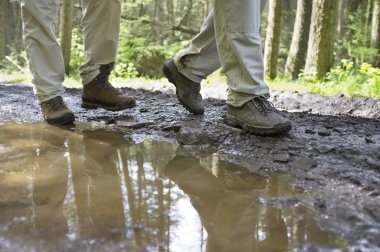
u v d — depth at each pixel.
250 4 2.48
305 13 9.28
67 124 3.31
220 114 3.40
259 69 2.62
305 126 3.00
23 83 7.36
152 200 1.81
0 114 3.73
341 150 2.38
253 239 1.46
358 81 6.09
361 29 11.84
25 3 2.94
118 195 1.86
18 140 2.82
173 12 18.05
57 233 1.49
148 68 14.30
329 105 4.24
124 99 3.47
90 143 2.76
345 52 12.70
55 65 3.18
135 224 1.57
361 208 1.66
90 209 1.71
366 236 1.44
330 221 1.57
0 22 16.72
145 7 17.09
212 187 1.96
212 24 2.93
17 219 1.61
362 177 1.98
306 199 1.78
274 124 2.58
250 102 2.66
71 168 2.25
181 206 1.74
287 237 1.46
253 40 2.54
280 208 1.71
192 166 2.28
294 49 9.45
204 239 1.46
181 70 3.16
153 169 2.24
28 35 3.06
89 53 3.37
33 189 1.94
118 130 3.12
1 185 1.98
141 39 13.96
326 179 1.99
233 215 1.65
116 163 2.34
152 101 4.39
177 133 2.91
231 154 2.47
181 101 3.29
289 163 2.23
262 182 2.01
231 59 2.64
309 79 7.20
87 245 1.41
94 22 3.26
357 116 3.57
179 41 16.12
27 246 1.40
